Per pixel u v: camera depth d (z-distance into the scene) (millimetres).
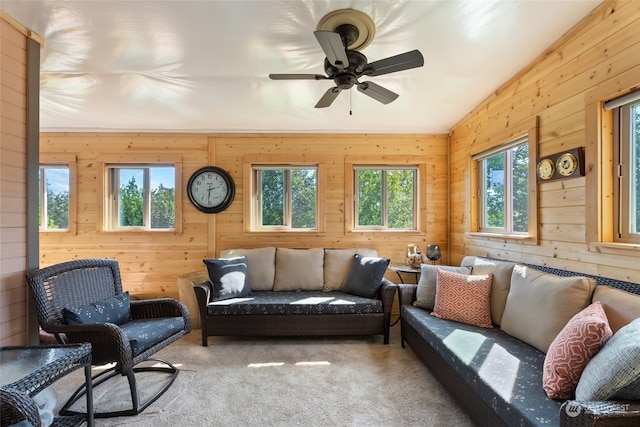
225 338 3107
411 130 3938
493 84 2713
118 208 3967
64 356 1539
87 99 2955
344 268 3494
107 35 1962
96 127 3803
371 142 3947
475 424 1669
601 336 1271
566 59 2002
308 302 2953
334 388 2166
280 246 3912
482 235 3068
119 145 3895
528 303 1936
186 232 3908
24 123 1938
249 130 3908
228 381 2273
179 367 2492
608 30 1697
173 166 3963
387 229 3998
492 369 1581
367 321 2928
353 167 3969
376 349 2822
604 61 1727
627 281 1621
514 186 2740
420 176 3961
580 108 1897
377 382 2242
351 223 3941
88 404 1677
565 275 1996
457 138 3723
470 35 1977
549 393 1329
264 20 1825
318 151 3939
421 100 3043
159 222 3973
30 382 1334
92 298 2332
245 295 3180
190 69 2408
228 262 3213
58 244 3857
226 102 3062
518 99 2518
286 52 2172
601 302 1560
